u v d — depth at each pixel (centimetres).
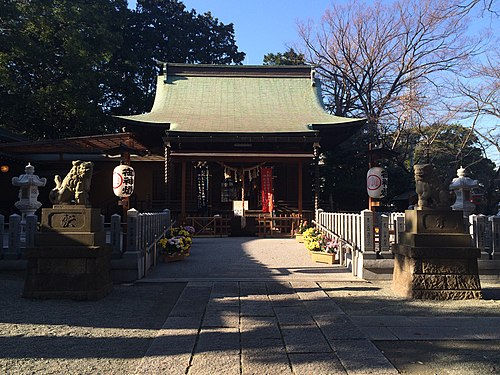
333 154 2592
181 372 362
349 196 2555
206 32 3941
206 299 645
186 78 2522
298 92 2481
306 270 908
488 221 858
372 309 591
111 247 719
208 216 1945
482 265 833
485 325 509
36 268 634
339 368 371
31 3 2320
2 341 448
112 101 3259
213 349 420
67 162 2103
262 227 1834
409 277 662
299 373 360
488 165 2852
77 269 636
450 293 648
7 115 2495
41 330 488
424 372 366
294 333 473
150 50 3453
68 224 648
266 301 631
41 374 360
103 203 2194
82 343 445
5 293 673
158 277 827
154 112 2161
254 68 2589
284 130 1856
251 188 2098
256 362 385
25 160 2064
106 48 2652
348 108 3081
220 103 2328
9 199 2125
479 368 375
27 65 2450
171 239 1026
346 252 956
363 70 2934
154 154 2223
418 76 2759
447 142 2589
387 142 2822
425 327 500
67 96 2370
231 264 990
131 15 3447
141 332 486
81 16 2516
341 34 2994
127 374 362
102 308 594
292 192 2130
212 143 1925
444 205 683
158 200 2152
